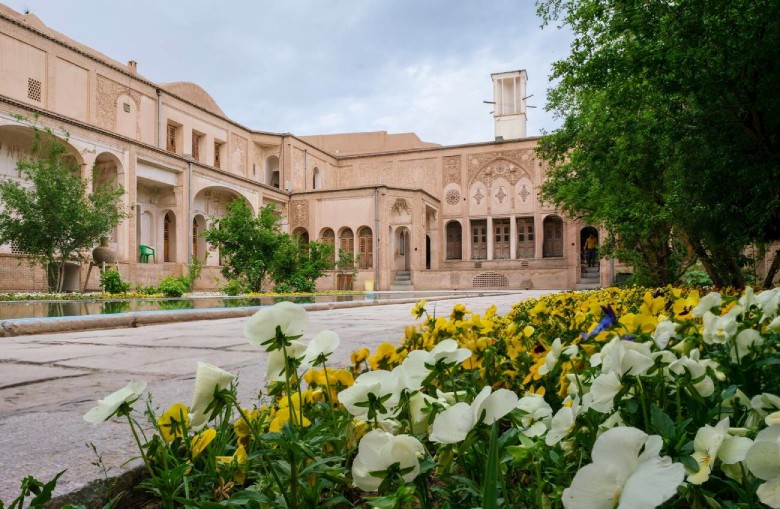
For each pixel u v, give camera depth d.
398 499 0.50
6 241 13.02
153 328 5.20
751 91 3.82
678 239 7.98
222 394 0.73
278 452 0.71
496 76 31.89
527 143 27.69
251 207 24.19
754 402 0.69
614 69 4.15
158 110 21.77
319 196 26.83
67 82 18.03
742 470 0.55
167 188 20.88
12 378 2.22
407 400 0.73
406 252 28.75
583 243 27.55
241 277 17.06
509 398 0.55
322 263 18.52
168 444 0.83
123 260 17.55
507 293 17.95
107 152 17.14
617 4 4.08
